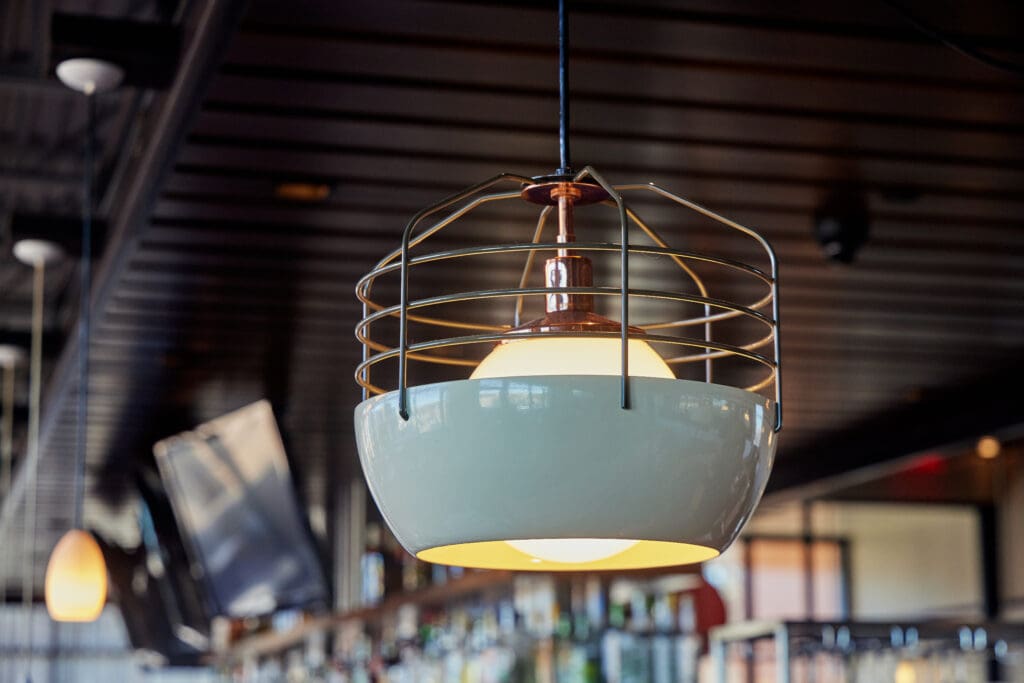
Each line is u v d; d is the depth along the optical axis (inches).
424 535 36.9
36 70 140.0
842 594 364.8
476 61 99.3
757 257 142.0
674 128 111.3
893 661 133.4
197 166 118.9
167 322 166.6
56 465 261.6
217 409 214.8
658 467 34.7
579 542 42.5
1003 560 344.5
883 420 228.8
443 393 35.4
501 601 175.5
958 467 356.5
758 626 120.7
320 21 93.7
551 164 118.1
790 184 122.9
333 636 234.4
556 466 34.3
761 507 290.7
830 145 115.2
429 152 116.0
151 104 118.0
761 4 92.6
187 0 102.4
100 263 151.3
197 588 236.8
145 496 254.2
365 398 39.4
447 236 134.0
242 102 106.5
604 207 125.2
